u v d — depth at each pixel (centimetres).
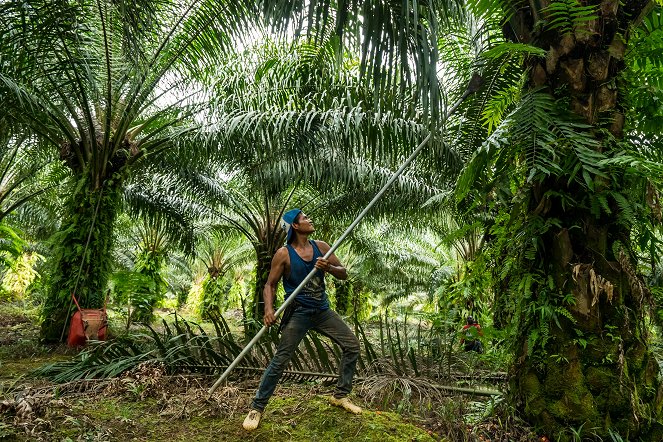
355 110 517
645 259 314
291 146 586
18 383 395
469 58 491
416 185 755
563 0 272
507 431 297
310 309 307
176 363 407
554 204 298
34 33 398
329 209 913
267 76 633
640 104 317
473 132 523
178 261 1898
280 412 320
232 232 1233
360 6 261
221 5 516
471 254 883
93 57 561
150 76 626
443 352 440
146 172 776
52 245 617
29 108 545
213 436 288
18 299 1352
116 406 324
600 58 287
